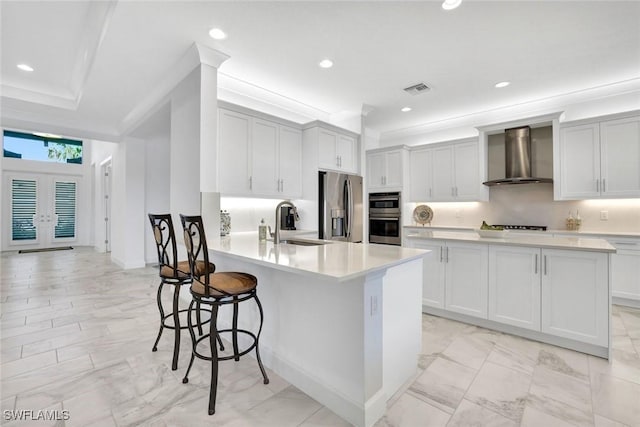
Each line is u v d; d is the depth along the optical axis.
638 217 3.78
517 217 4.72
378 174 5.76
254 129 3.61
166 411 1.64
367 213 5.89
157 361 2.18
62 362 2.15
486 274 2.77
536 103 4.38
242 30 2.64
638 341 2.54
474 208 5.15
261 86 3.83
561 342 2.42
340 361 1.64
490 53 3.05
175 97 3.39
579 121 3.91
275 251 2.03
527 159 4.40
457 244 2.94
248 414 1.62
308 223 4.25
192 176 3.06
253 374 2.03
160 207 5.89
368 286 1.54
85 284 4.36
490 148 4.99
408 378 1.95
